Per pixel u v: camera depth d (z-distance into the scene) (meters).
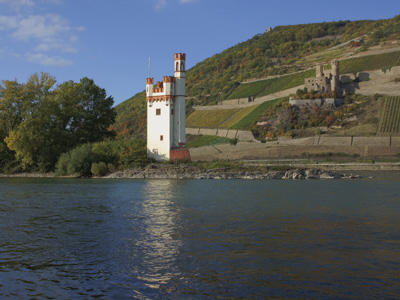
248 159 166.38
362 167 132.38
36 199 54.34
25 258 24.88
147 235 31.05
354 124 183.88
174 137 104.31
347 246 27.55
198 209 44.94
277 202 51.34
